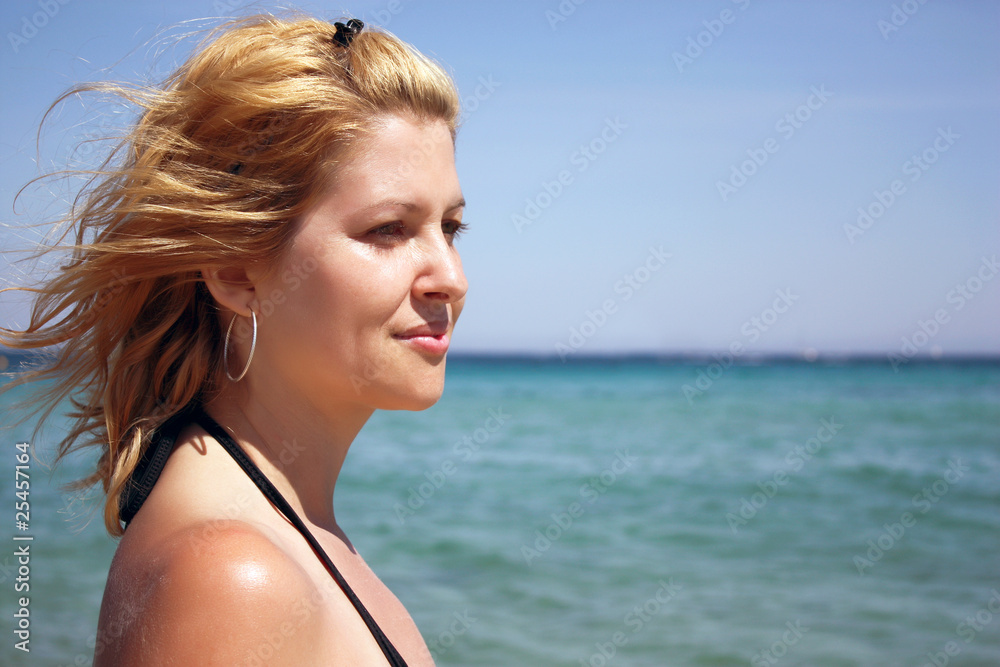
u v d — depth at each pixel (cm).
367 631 96
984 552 1022
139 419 102
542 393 4297
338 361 101
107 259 98
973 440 2086
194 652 71
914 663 639
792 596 832
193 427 102
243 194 100
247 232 99
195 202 98
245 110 99
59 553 821
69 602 665
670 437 2242
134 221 100
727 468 1716
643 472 1678
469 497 1409
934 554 1014
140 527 89
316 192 100
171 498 90
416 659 117
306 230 100
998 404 3166
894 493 1443
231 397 107
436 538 1079
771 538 1111
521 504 1349
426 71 108
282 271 101
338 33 109
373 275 101
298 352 103
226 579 73
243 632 72
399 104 104
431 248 106
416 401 105
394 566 938
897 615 764
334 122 100
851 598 825
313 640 80
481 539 1076
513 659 652
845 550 1043
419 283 104
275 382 106
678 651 671
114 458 104
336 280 100
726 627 732
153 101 109
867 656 659
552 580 886
